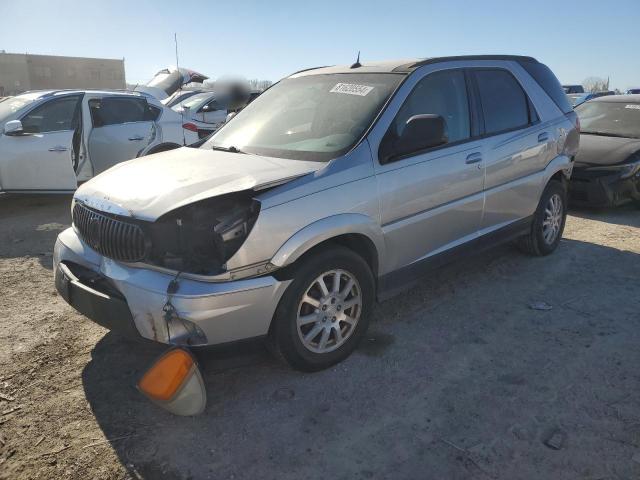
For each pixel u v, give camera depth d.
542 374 3.23
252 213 2.83
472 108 4.20
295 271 3.00
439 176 3.76
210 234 2.80
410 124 3.45
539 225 5.11
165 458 2.60
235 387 3.16
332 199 3.12
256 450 2.64
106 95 8.38
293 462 2.56
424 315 4.07
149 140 8.70
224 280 2.76
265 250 2.85
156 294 2.75
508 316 4.02
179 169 3.29
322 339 3.22
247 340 2.90
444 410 2.91
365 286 3.38
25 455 2.62
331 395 3.07
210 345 2.79
